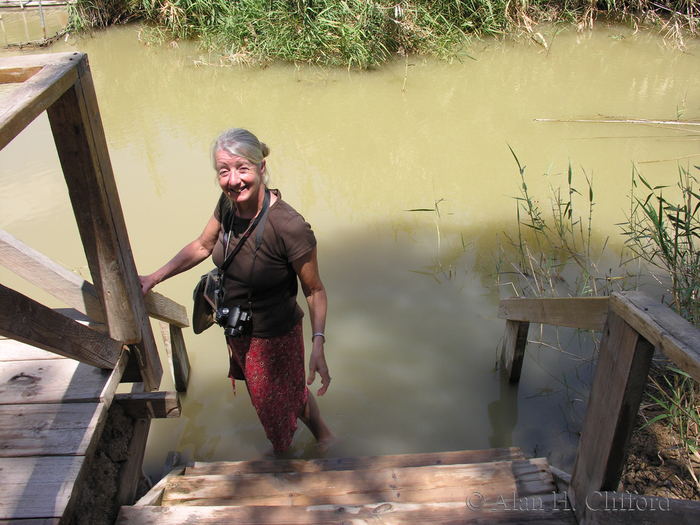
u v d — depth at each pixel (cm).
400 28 900
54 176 595
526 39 990
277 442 283
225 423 351
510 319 343
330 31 888
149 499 239
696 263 338
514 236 508
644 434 293
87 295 226
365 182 593
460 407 356
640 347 166
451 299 443
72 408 210
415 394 366
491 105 762
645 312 161
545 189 571
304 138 681
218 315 256
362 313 431
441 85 823
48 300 446
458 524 214
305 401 289
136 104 777
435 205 533
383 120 725
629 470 276
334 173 609
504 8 982
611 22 1070
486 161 625
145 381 250
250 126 708
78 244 492
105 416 215
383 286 457
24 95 154
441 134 687
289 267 249
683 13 1030
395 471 257
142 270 460
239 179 226
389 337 409
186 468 285
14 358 235
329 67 880
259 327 257
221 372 388
